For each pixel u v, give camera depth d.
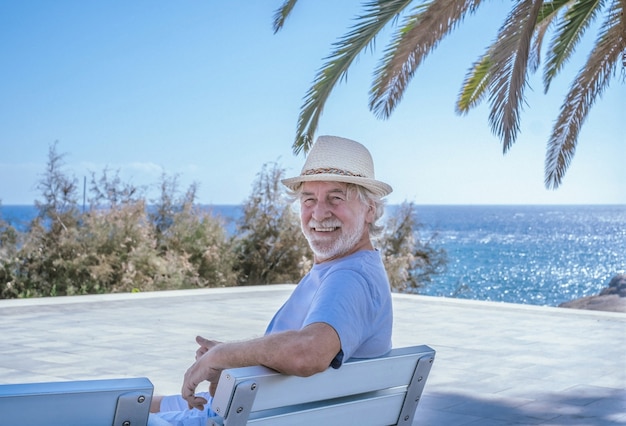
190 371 2.27
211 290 12.95
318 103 7.85
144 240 14.44
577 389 5.91
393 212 16.25
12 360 6.79
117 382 1.80
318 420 2.18
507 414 5.16
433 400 5.54
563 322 9.64
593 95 9.66
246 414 1.97
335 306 2.22
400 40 7.99
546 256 53.16
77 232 14.01
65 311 10.14
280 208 15.80
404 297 12.28
